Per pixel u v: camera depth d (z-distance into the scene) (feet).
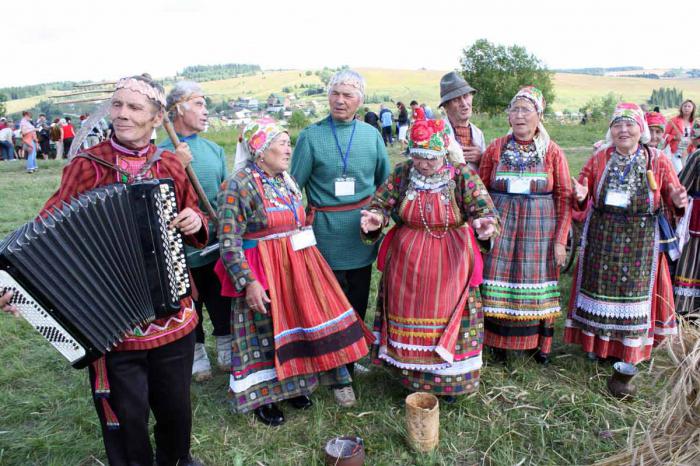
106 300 7.54
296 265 10.89
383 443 10.61
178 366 8.71
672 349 8.21
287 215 10.85
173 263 8.10
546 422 11.28
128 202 7.80
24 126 51.67
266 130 10.51
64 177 8.04
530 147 12.58
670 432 7.78
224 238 10.34
